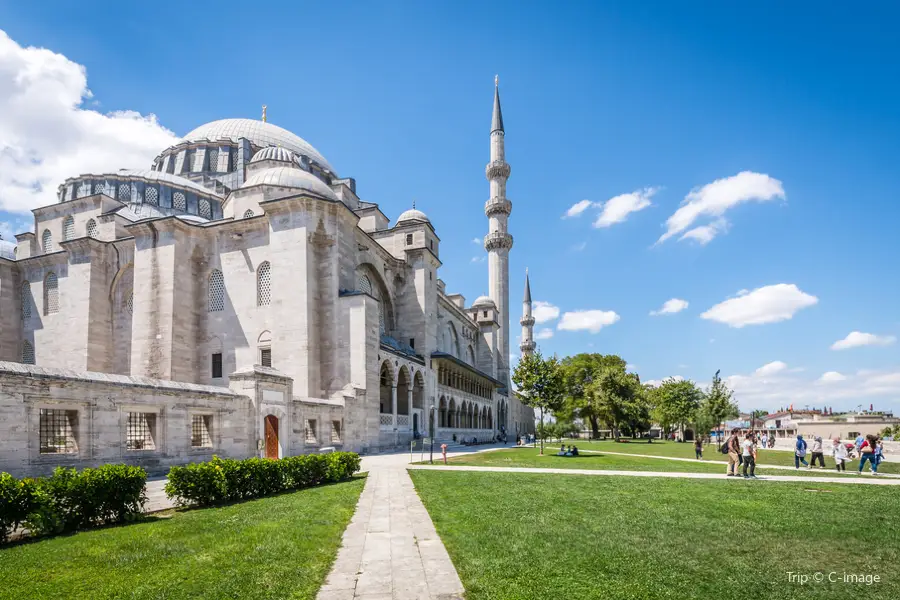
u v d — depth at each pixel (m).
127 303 50.91
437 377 59.72
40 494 10.42
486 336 93.50
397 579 8.09
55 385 16.08
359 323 41.84
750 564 8.93
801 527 11.81
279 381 26.69
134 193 61.44
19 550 9.35
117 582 7.67
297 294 42.12
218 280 46.81
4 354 53.06
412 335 58.09
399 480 20.81
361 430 38.19
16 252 60.38
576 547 9.78
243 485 15.74
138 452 18.84
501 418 95.00
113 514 12.14
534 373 45.81
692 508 14.17
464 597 7.31
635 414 86.25
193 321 46.06
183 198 63.56
